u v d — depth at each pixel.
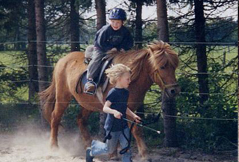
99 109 8.88
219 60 11.60
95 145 7.21
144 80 8.27
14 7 14.64
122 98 6.84
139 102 8.37
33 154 9.50
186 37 12.20
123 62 8.29
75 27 15.04
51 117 10.01
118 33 8.52
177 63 8.07
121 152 6.88
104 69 8.37
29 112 13.96
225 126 10.13
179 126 10.89
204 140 10.12
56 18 15.77
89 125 11.83
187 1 11.88
